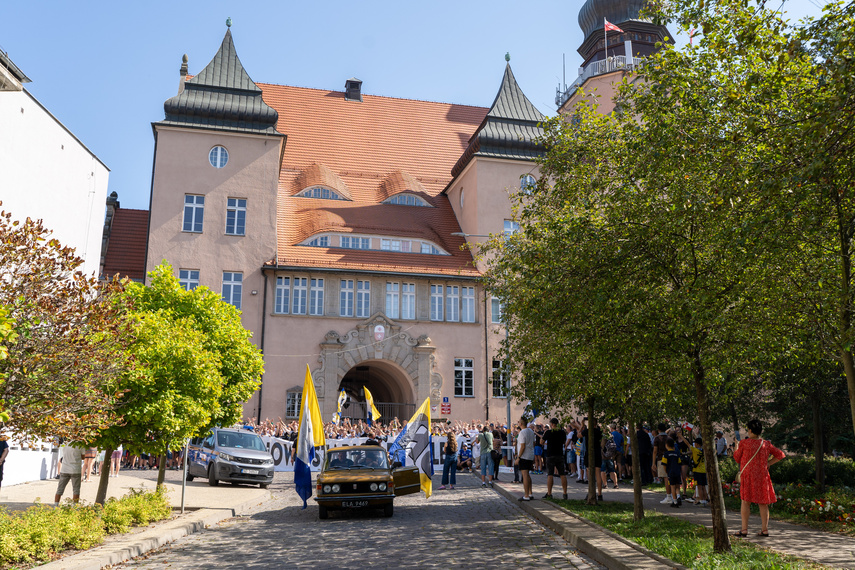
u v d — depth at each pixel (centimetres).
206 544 1158
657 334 1061
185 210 3984
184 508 1553
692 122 981
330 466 1653
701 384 1052
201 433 1692
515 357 1761
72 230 3150
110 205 4497
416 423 1898
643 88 1070
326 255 4103
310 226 4212
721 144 949
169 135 4041
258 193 4075
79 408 927
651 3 1016
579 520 1305
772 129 870
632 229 1059
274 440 2931
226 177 4056
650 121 1046
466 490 2147
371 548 1099
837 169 812
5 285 851
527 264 1279
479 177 4378
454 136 5500
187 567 955
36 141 2812
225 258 3959
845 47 768
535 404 1845
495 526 1342
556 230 1163
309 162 4897
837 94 752
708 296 955
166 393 1269
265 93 5334
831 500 1378
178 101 4062
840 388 1983
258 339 3881
